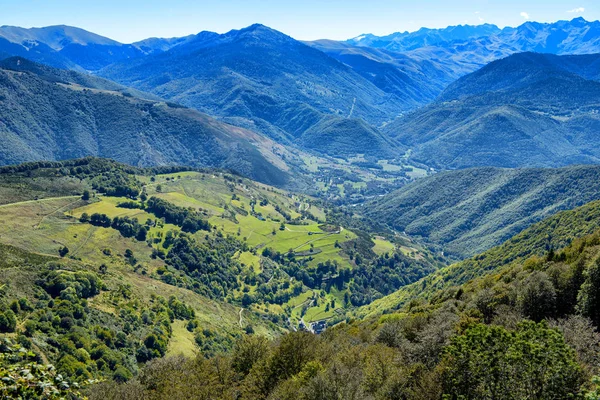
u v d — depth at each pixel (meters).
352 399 43.38
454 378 37.94
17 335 88.88
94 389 65.25
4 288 105.88
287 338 64.69
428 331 53.06
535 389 33.16
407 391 43.44
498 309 64.12
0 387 13.89
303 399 46.28
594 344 44.09
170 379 67.06
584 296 57.75
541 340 36.25
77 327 102.25
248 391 61.50
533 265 85.81
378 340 66.44
